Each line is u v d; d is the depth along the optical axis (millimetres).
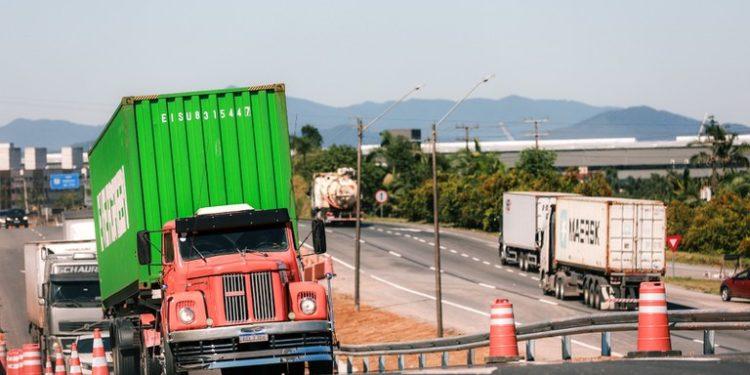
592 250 99688
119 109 44406
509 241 137500
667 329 37188
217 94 44562
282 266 37156
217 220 38688
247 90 44750
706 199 183125
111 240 50969
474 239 179125
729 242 153250
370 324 97438
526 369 34250
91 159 57469
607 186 185375
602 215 97625
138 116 43875
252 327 36094
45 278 74312
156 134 43969
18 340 106875
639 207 97000
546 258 111312
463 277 129875
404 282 126312
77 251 77312
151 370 43594
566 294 105250
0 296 136250
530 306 101188
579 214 102938
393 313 101562
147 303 44594
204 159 44219
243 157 44531
